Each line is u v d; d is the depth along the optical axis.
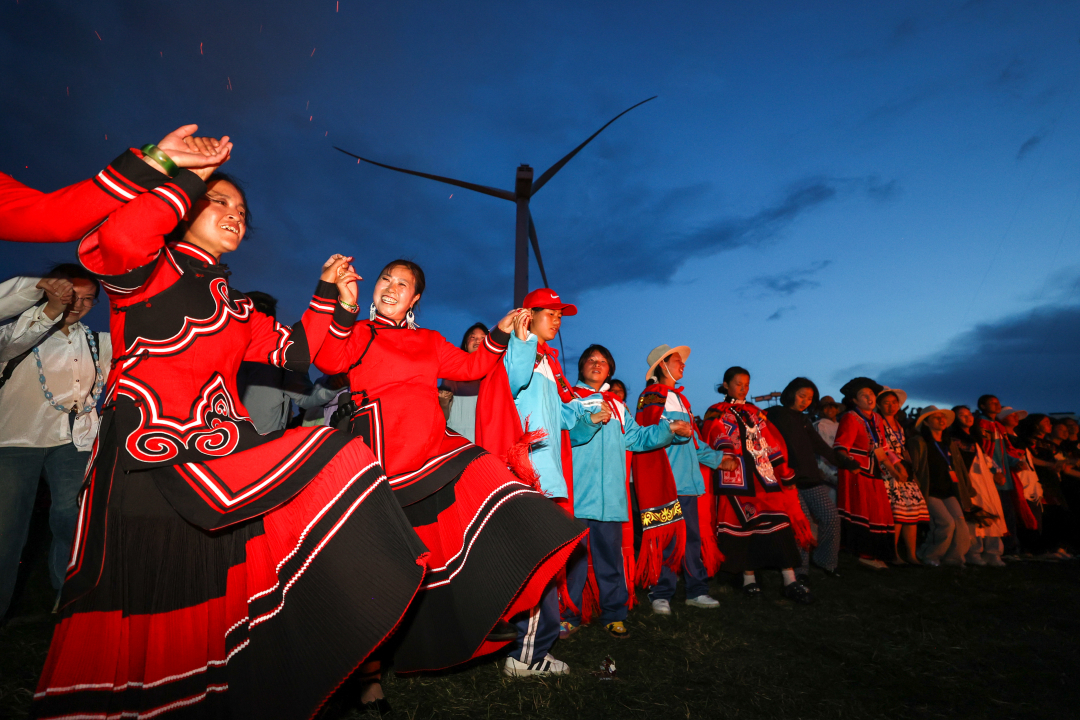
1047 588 5.17
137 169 1.51
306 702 1.58
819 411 7.15
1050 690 2.86
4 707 2.23
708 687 2.77
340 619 1.61
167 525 1.60
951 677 3.00
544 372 3.33
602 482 3.66
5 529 3.13
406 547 1.71
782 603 4.46
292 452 1.73
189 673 1.58
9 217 1.43
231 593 1.68
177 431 1.61
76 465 3.48
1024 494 7.60
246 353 2.11
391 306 2.74
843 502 6.05
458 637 2.26
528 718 2.36
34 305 3.11
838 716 2.52
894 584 5.20
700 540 4.50
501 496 2.33
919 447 6.46
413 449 2.40
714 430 4.80
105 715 1.47
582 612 3.74
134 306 1.66
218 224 1.84
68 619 1.49
